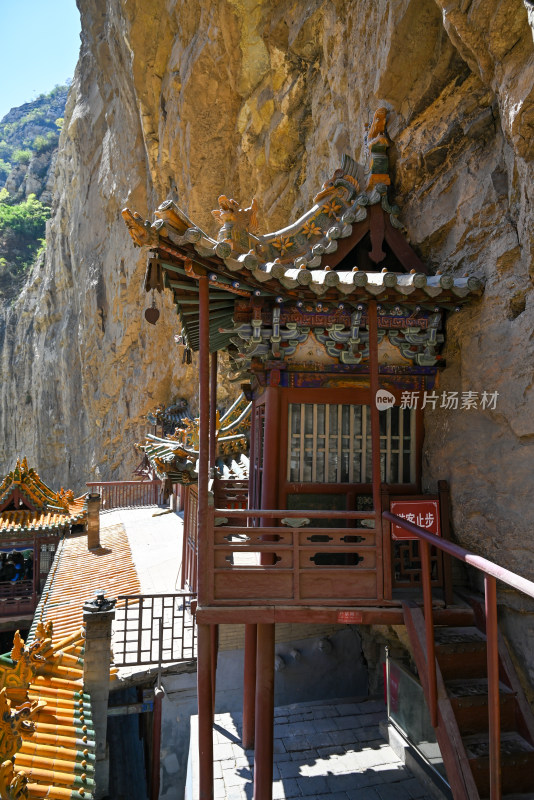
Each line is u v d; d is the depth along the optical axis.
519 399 4.41
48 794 4.87
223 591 4.48
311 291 4.66
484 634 4.70
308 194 10.66
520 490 4.42
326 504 5.38
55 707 6.14
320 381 5.25
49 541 14.36
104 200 27.16
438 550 5.01
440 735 4.07
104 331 28.70
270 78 11.72
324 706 7.59
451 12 4.38
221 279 4.57
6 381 48.31
